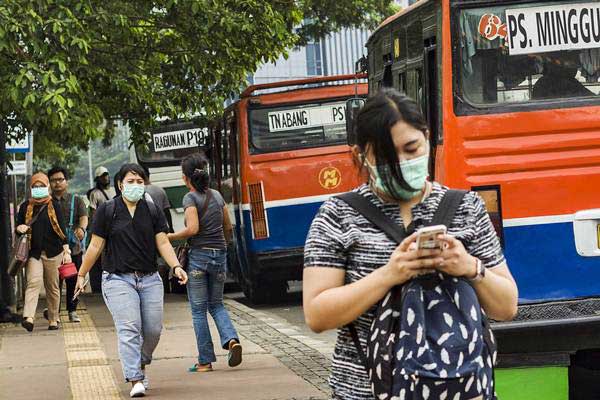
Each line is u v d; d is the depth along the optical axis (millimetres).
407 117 4984
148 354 12930
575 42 10141
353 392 5137
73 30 21016
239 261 25875
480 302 5070
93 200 28531
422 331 4816
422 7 10969
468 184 9969
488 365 4926
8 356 16641
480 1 10125
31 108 20484
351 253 5125
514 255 9914
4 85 20281
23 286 28141
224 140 27156
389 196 5109
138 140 27641
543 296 9898
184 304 24641
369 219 5121
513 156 9977
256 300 24984
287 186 23672
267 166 23734
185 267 14109
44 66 20750
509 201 9930
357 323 5117
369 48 14070
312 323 5066
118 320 12523
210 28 24641
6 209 23734
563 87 10094
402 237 5066
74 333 19641
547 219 9930
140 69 25594
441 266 4891
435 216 5129
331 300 4977
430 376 4746
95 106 22438
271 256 23578
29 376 14523
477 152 9977
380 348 4898
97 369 14953
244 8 24797
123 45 24875
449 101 10047
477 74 10094
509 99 10070
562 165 9969
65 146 41750
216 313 14141
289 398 11867
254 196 23656
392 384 4863
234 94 26688
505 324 9680
